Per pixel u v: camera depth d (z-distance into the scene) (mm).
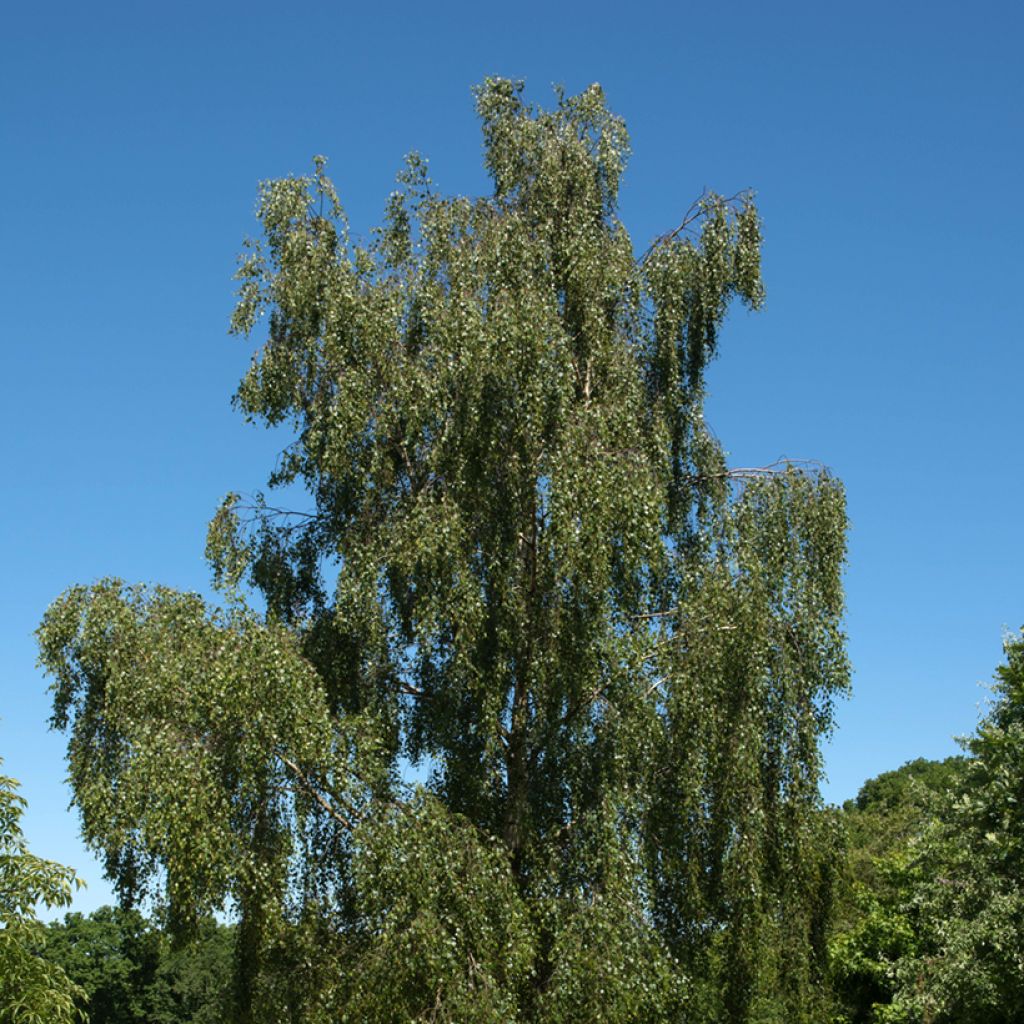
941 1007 23000
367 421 17531
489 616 16641
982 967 20766
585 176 18922
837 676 17188
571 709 16375
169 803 14352
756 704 16141
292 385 18141
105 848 16266
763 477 18125
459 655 16047
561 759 16438
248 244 18828
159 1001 61031
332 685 17844
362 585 16859
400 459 18578
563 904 15086
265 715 14875
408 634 17938
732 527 17625
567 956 14266
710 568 16938
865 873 41375
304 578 19406
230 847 14742
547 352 16391
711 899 16281
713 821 16156
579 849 15430
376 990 14055
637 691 15852
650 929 14930
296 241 18250
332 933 15812
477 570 16812
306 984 15383
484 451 16719
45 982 14203
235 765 15016
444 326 16875
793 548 17547
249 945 16859
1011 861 21156
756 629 16156
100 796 15516
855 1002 34781
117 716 15844
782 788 16719
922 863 24781
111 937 61531
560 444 16016
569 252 18047
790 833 16609
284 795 15711
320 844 16469
